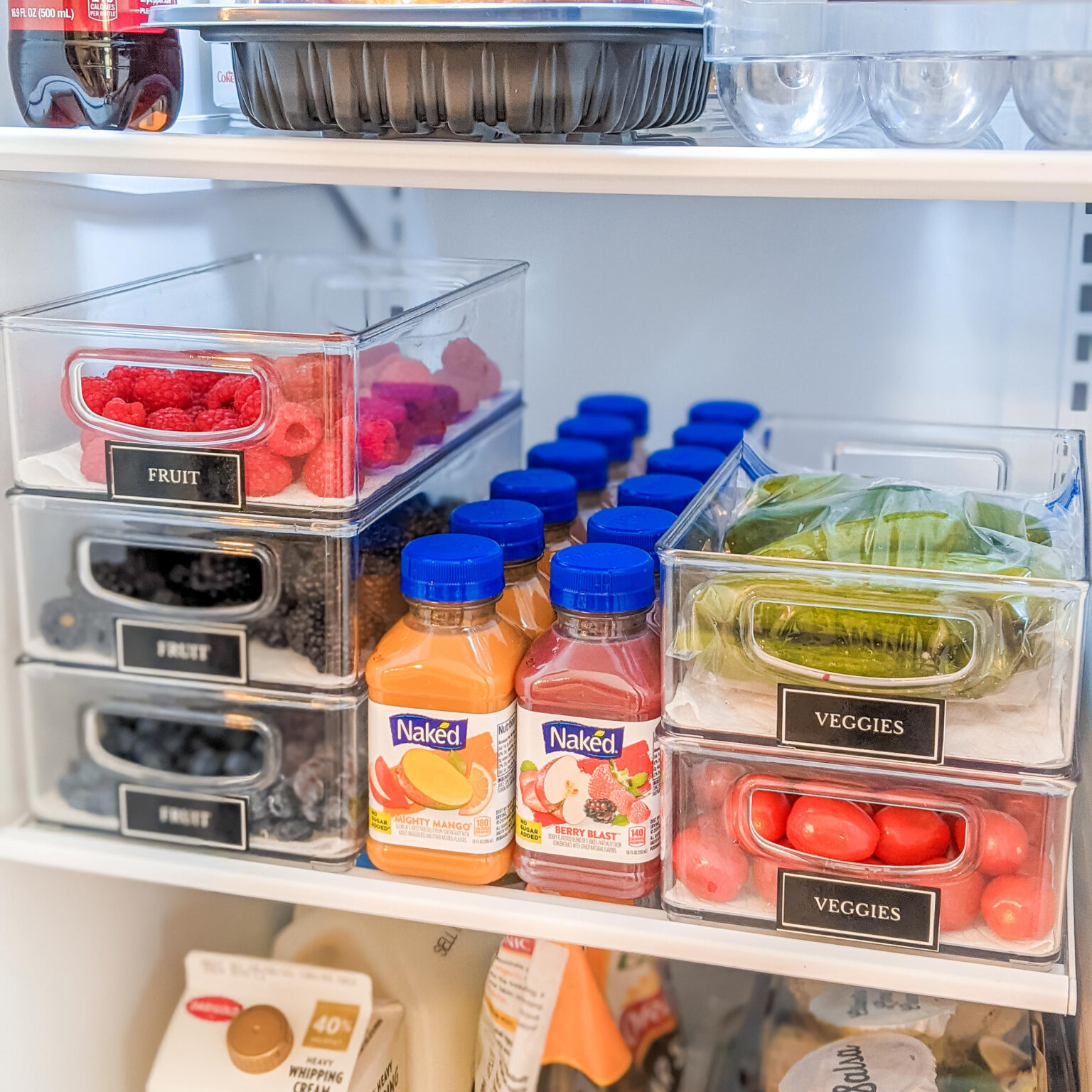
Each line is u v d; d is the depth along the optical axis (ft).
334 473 2.64
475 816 2.70
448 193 4.14
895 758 2.43
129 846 2.92
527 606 2.99
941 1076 3.06
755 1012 3.62
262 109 2.50
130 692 2.92
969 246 3.77
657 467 3.51
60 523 2.86
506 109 2.36
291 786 2.83
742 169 2.24
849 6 2.27
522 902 2.69
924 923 2.48
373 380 2.77
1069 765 2.38
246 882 2.81
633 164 2.29
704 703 2.53
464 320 3.43
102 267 3.15
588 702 2.60
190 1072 3.16
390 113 2.40
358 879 2.79
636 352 4.18
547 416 4.31
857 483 2.92
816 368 4.04
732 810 2.56
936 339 3.88
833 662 2.41
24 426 2.81
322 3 2.30
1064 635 2.32
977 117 2.24
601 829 2.66
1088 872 2.76
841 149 2.22
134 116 2.63
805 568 2.39
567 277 4.16
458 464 3.44
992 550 2.53
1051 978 2.42
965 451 3.41
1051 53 2.10
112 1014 3.38
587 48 2.30
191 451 2.68
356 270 3.87
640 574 2.61
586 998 3.26
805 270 3.95
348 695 2.77
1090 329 3.72
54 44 2.55
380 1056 3.28
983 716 2.39
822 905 2.53
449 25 2.23
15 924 2.97
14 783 3.02
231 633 2.80
